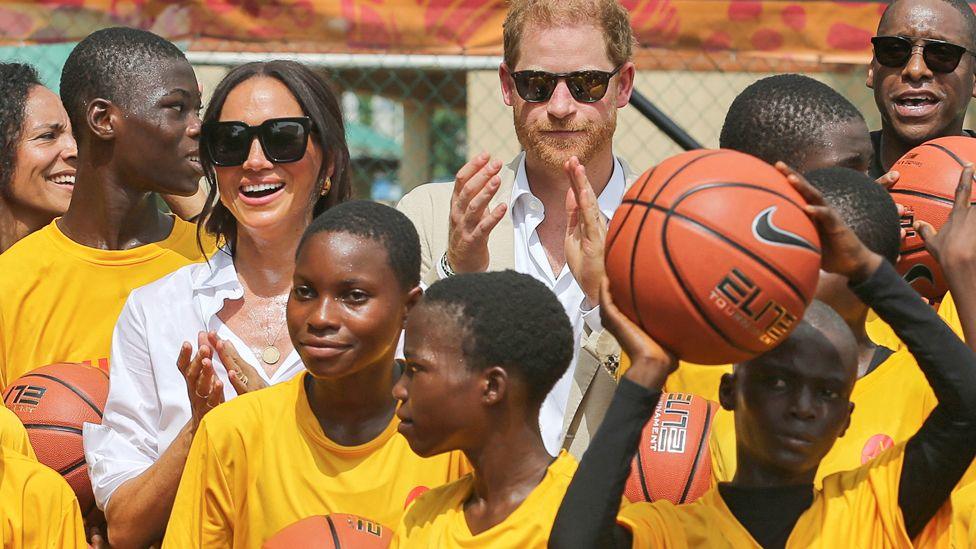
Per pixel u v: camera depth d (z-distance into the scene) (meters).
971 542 3.97
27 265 5.64
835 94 5.06
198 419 4.47
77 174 5.81
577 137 5.37
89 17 8.29
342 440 4.30
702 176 3.52
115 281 5.74
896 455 3.63
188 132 5.78
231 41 8.40
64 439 4.96
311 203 5.18
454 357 3.70
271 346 5.03
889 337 4.68
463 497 3.88
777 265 3.36
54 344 5.59
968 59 5.95
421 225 5.64
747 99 5.07
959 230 4.11
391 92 12.14
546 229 5.54
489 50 8.49
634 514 3.70
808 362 3.56
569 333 3.87
